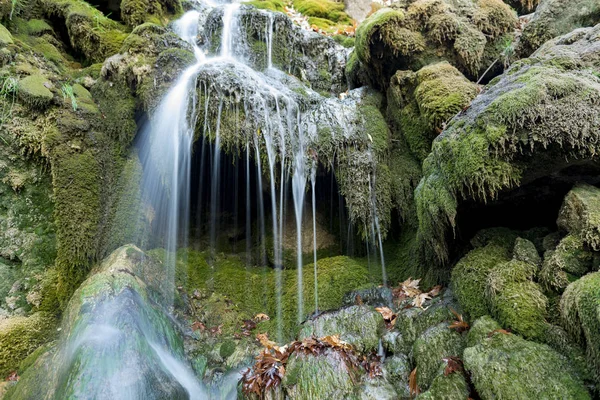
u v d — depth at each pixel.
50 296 3.03
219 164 3.93
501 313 2.00
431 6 3.92
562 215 2.16
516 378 1.62
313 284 3.53
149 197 3.80
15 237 3.07
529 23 3.69
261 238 4.20
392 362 2.33
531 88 2.16
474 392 1.78
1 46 3.53
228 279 3.78
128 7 5.13
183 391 2.42
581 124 2.01
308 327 2.71
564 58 2.50
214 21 5.27
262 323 3.30
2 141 3.15
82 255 3.16
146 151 3.88
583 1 3.42
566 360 1.64
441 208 2.51
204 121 3.48
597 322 1.49
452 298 2.56
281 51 5.22
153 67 3.84
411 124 3.70
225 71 3.78
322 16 7.14
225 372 2.77
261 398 2.22
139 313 2.59
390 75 4.14
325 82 5.18
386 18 3.84
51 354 2.57
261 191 4.17
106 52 4.62
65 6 4.76
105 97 3.88
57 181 3.21
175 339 2.85
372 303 3.16
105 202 3.47
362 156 3.63
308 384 2.12
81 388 2.03
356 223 3.66
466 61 3.79
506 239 2.57
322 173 3.79
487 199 2.50
